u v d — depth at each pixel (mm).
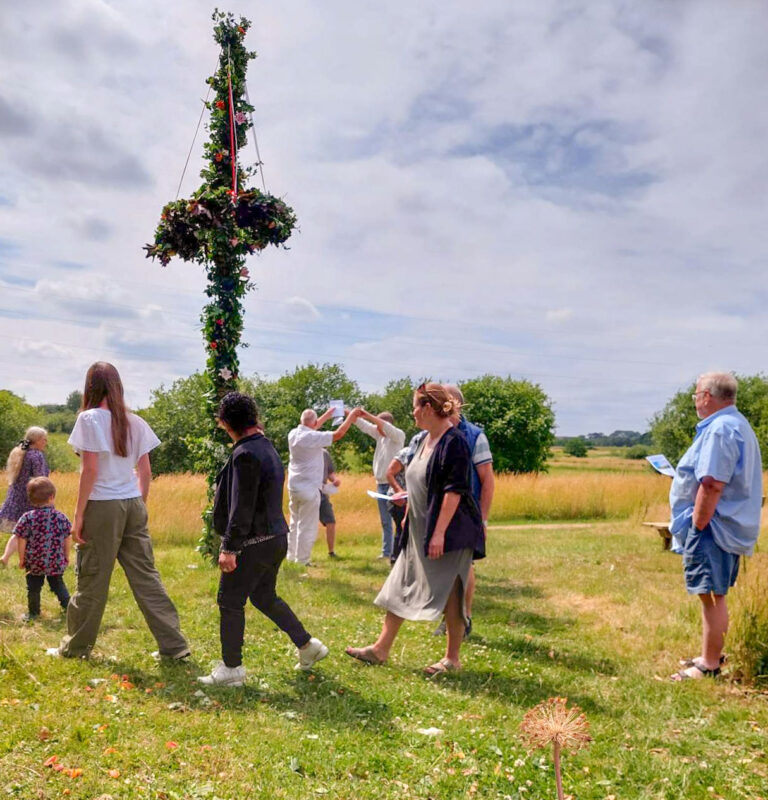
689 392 45562
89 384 4914
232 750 3502
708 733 4105
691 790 3400
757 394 46375
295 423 50656
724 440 4934
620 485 21375
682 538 5277
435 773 3416
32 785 2998
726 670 5125
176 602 6969
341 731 3869
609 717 4332
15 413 49000
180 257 9164
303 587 8039
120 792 3025
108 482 4840
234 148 9297
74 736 3494
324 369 54031
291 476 9719
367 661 5188
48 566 6242
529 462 55531
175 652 4996
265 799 3070
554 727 1799
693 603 7402
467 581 4945
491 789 3301
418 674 5047
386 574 9203
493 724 4113
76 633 4855
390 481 5703
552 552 11344
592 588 8289
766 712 4414
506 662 5426
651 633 6375
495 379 57062
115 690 4258
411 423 57594
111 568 4863
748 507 5023
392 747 3721
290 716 4043
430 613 4797
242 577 4516
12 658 4543
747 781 3512
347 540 14227
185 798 3021
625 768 3604
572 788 3357
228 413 4570
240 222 9164
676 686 4918
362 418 10250
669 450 46125
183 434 45688
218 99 9477
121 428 4867
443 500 4781
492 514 20172
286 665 5031
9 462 8766
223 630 4535
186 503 14820
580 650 5898
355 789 3221
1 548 10102
